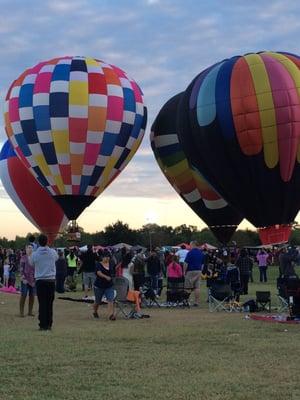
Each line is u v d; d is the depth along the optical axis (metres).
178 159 25.12
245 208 21.03
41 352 7.97
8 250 25.75
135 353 7.89
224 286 13.82
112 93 23.11
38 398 5.65
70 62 23.52
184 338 9.20
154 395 5.73
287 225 20.67
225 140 20.33
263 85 19.95
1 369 6.90
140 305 14.16
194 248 15.27
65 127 22.56
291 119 19.72
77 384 6.17
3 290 20.33
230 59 21.61
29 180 27.59
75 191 23.41
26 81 23.41
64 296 18.08
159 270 17.27
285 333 9.65
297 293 11.17
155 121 26.14
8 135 24.36
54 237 28.47
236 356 7.63
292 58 21.00
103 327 10.67
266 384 6.09
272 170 20.12
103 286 12.10
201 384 6.11
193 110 21.19
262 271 25.16
